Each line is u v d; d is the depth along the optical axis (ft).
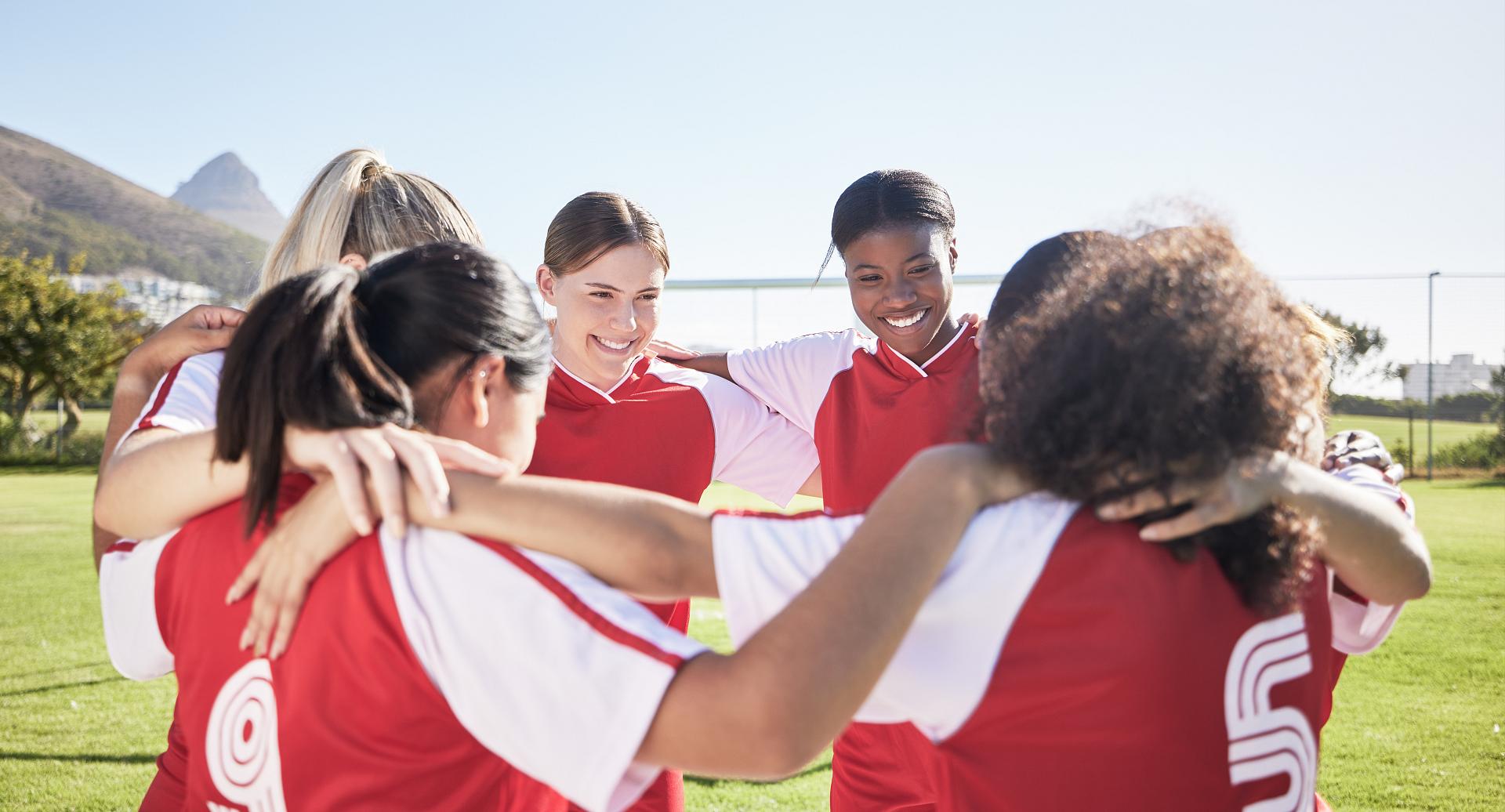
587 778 2.53
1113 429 2.64
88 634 20.30
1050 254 3.62
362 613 2.70
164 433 3.64
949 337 8.16
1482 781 11.63
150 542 3.36
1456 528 32.22
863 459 8.09
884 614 2.43
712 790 11.89
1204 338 2.68
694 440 7.78
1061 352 2.80
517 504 2.77
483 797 2.92
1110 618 2.64
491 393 3.27
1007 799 2.75
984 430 3.19
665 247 7.65
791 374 8.50
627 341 7.52
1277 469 2.78
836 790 7.12
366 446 2.77
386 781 2.74
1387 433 48.06
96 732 14.08
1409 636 18.84
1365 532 2.96
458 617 2.64
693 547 2.88
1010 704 2.70
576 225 7.33
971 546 2.72
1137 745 2.65
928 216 7.82
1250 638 2.78
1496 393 47.29
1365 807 10.93
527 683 2.58
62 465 74.28
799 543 2.82
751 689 2.36
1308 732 2.92
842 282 27.71
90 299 104.94
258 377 2.85
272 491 2.88
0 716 14.82
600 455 7.45
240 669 2.98
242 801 3.01
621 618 2.62
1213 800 2.72
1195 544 2.72
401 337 3.06
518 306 3.29
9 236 351.87
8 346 99.14
